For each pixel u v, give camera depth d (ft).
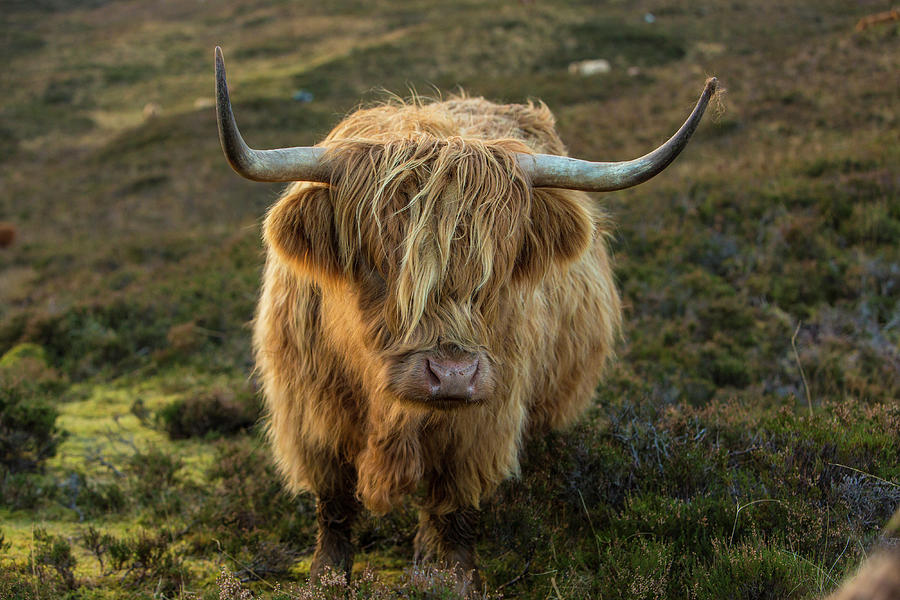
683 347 20.38
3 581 10.63
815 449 12.24
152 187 77.25
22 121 133.18
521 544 11.62
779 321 21.44
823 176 32.45
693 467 12.17
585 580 10.20
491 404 10.14
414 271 8.23
